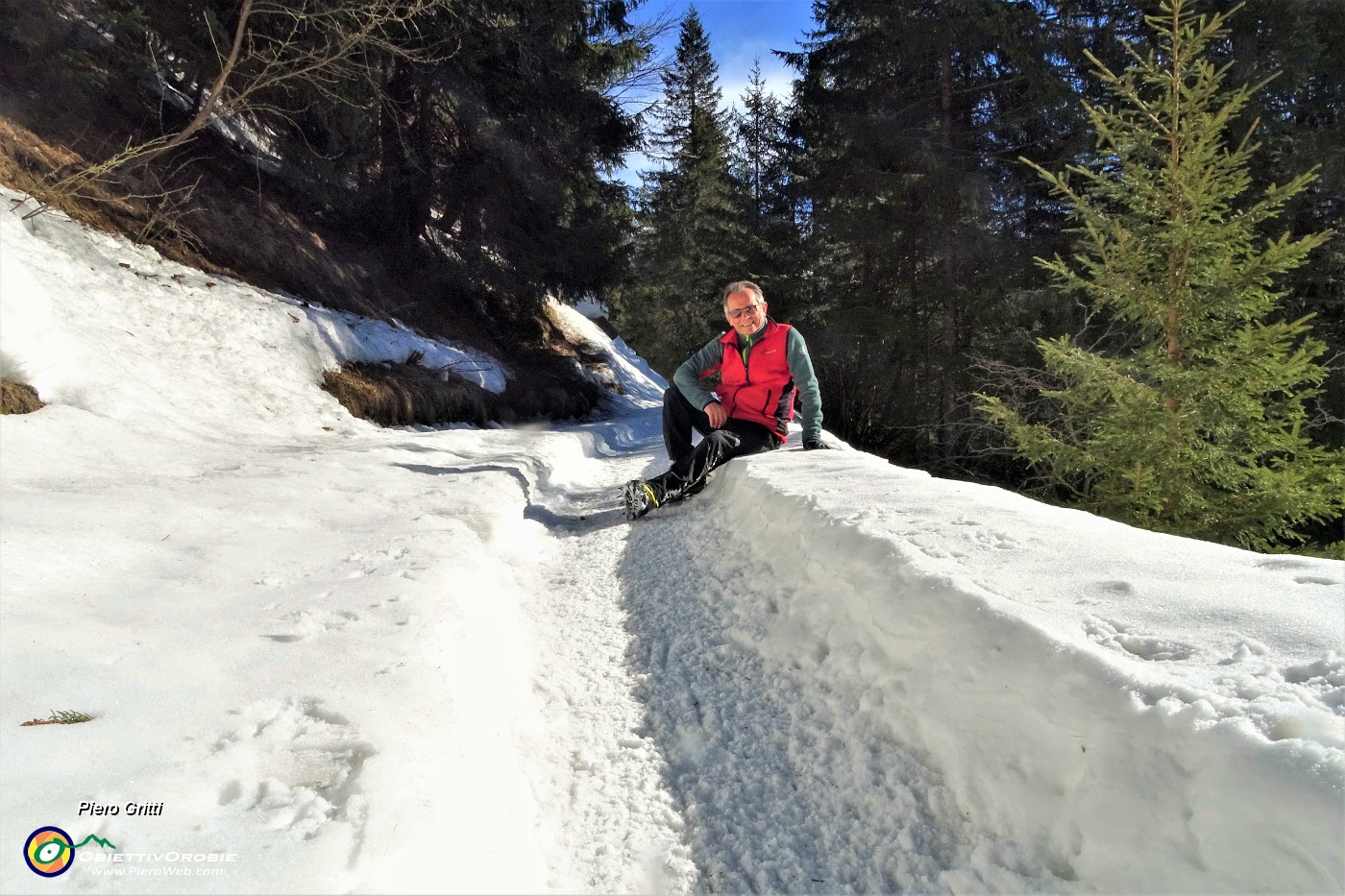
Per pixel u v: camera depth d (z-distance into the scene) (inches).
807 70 609.3
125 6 250.1
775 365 161.3
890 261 549.3
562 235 536.4
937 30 451.2
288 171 360.8
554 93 504.1
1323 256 387.5
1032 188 478.0
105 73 251.1
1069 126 438.3
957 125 513.0
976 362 444.1
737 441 162.6
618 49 575.5
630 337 1323.8
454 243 493.7
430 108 466.6
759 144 978.7
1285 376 171.2
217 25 274.1
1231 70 408.8
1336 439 364.5
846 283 610.2
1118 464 192.1
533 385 481.4
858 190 543.2
